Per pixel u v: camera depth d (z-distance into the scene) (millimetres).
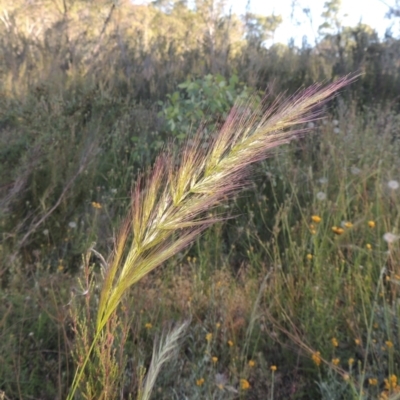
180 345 2789
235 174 1380
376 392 2578
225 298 3256
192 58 7703
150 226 1363
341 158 4695
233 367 2734
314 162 4992
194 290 3359
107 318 1419
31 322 3080
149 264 1387
